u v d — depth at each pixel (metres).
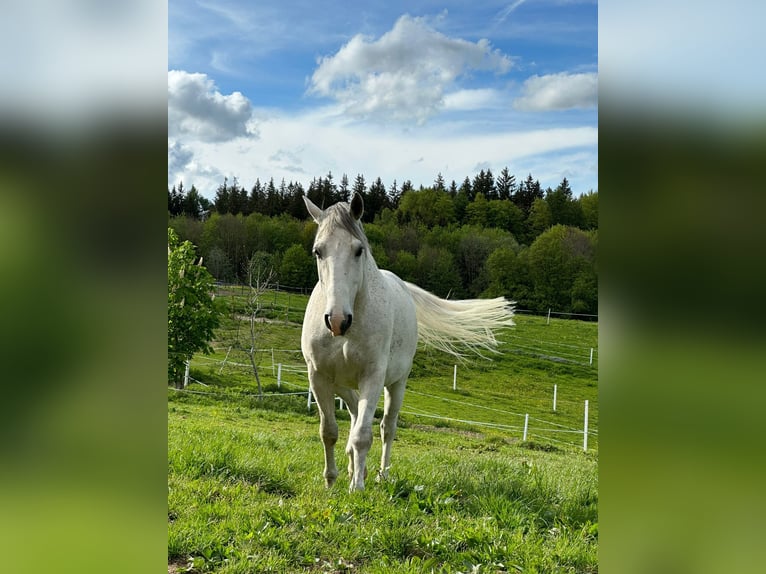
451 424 18.25
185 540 3.11
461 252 55.62
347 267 4.08
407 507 3.97
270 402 15.90
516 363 32.78
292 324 34.72
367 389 4.54
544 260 48.72
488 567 3.10
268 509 3.69
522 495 4.39
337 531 3.43
